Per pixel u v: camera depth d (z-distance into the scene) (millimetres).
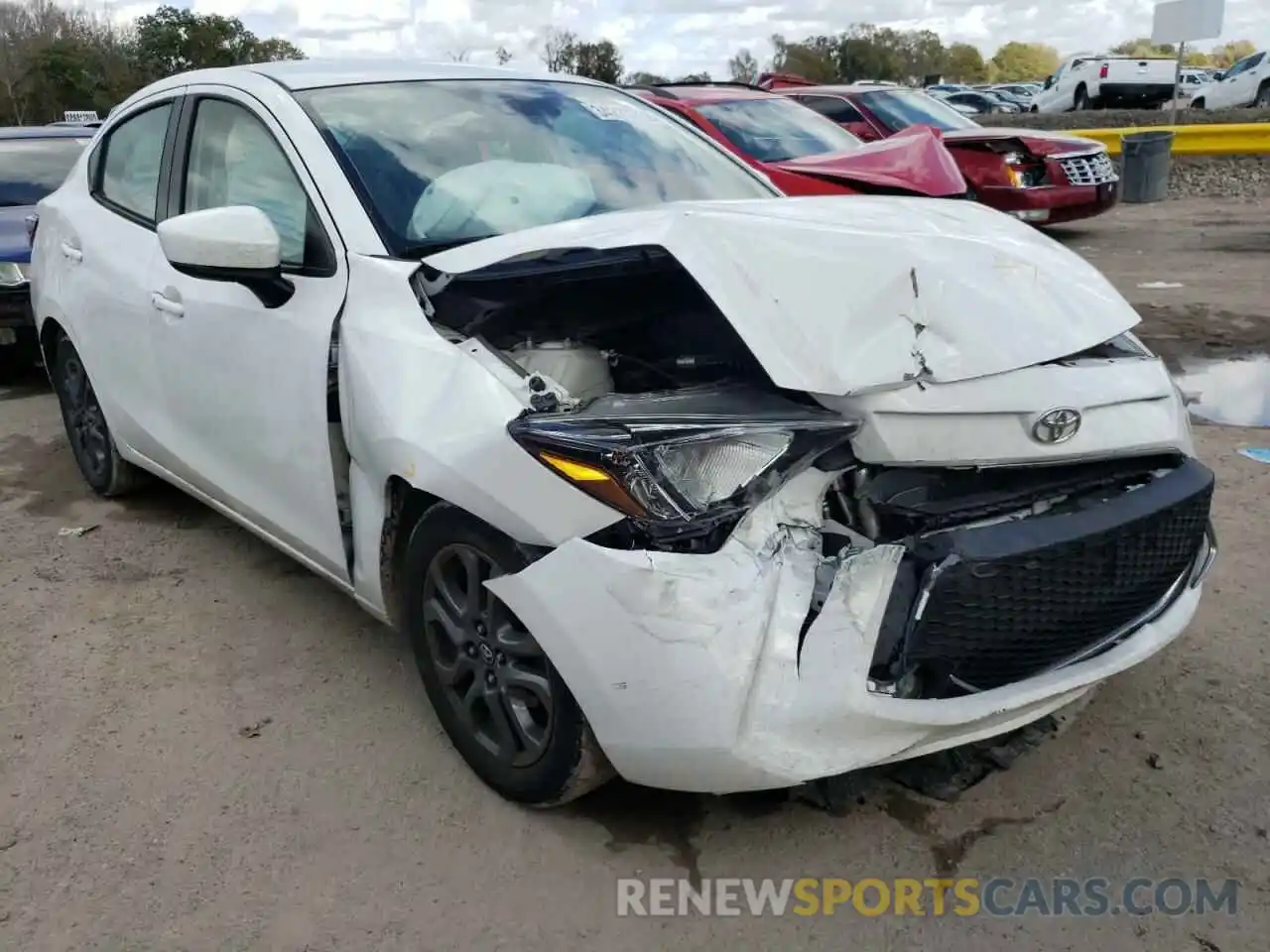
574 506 2162
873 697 2135
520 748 2518
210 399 3346
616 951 2174
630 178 3357
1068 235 11125
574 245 2496
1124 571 2383
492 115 3387
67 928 2254
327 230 2910
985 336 2336
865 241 2504
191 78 3787
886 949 2166
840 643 2105
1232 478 4414
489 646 2494
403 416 2496
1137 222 11844
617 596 2104
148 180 3887
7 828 2557
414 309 2627
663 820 2531
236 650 3357
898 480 2254
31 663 3295
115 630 3492
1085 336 2467
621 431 2143
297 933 2230
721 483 2111
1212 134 14562
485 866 2404
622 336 2818
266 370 3021
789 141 7762
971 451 2238
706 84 9320
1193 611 2623
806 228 2562
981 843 2434
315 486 2936
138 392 3865
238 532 4273
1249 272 8680
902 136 6168
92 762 2805
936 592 2148
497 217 3023
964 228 2816
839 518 2232
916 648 2158
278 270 2883
